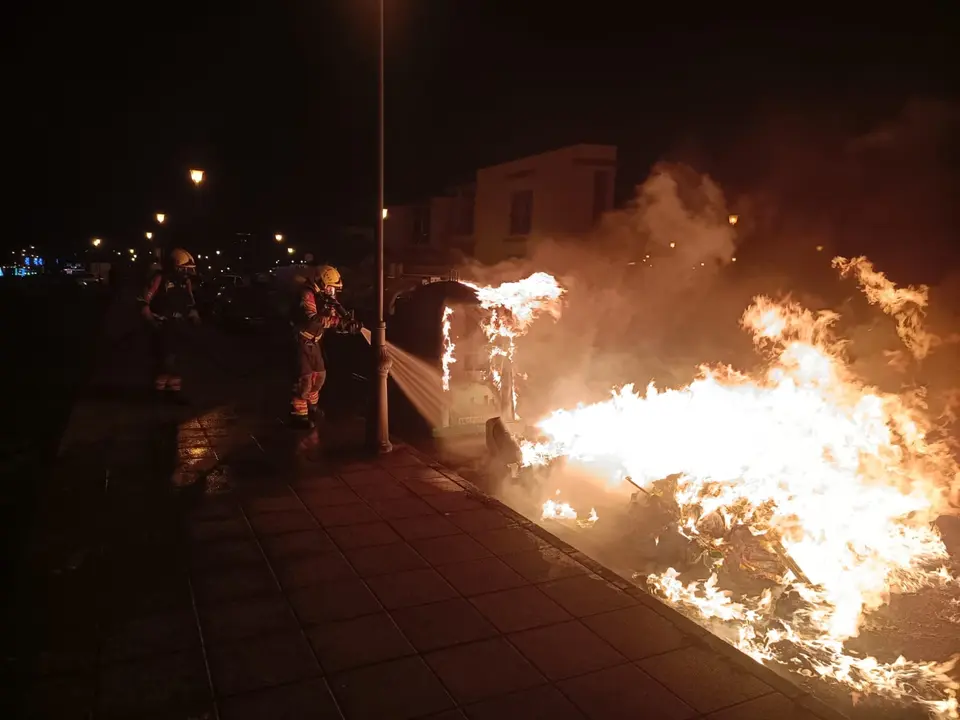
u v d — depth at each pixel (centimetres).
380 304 809
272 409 1062
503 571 507
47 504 632
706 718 345
